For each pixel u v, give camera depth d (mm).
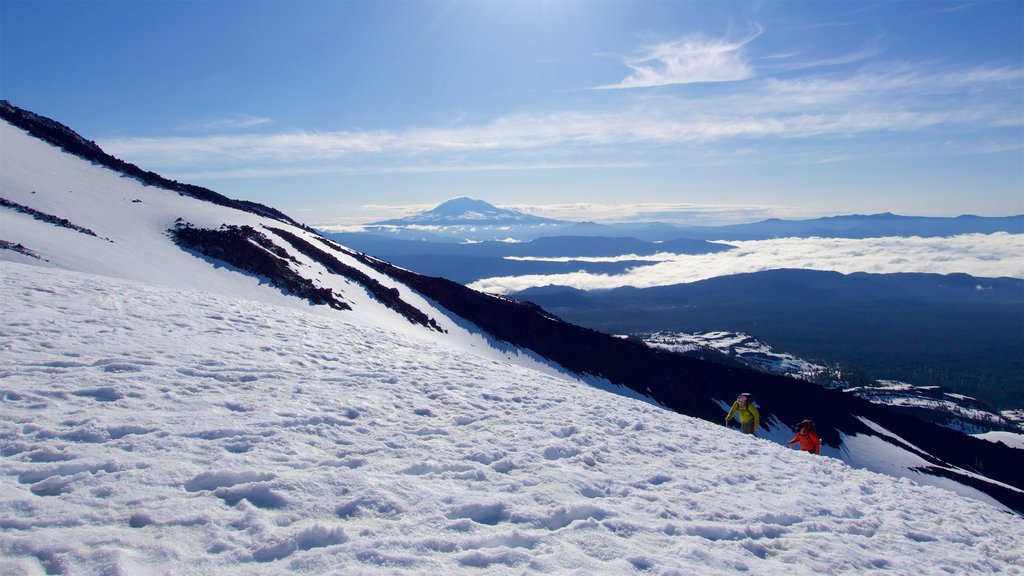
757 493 9961
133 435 7711
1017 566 8867
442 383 15102
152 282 28188
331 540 5633
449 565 5465
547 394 16344
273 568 5027
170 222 43844
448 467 8484
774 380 77312
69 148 54688
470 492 7527
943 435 88125
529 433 11203
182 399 9688
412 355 19406
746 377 74375
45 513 5414
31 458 6684
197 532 5453
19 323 12734
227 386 10992
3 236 24938
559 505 7406
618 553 6227
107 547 4941
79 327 13398
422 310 55219
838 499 10625
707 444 13727
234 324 17703
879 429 76438
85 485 6098
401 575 5145
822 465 13734
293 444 8375
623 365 64562
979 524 10914
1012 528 11180
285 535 5566
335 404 11039
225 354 13656
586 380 57094
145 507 5789
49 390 9047
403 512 6566
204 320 17250
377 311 45469
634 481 9328
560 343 63406
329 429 9438
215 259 39219
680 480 9891
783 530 8188
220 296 23078
